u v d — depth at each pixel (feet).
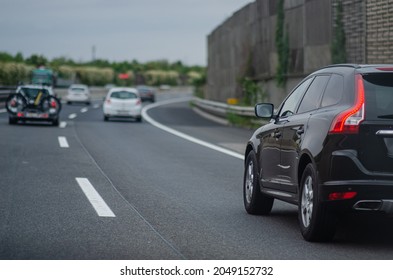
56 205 53.01
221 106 198.90
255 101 182.91
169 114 235.61
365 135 38.52
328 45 135.44
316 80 45.34
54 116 150.20
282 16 160.86
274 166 47.57
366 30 116.57
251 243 41.24
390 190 38.06
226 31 235.40
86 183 65.77
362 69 40.47
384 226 48.16
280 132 46.85
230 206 55.47
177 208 53.57
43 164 80.12
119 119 195.62
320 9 138.62
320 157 39.83
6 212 49.37
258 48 185.06
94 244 39.75
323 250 39.70
